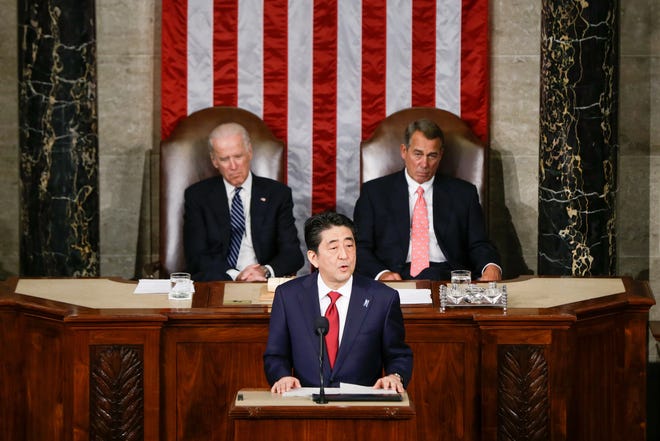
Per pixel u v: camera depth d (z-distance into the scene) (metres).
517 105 23.38
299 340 12.53
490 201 23.58
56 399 14.84
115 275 23.44
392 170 21.53
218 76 22.33
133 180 23.23
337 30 22.39
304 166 22.70
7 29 22.66
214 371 14.70
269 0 22.27
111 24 22.89
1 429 15.16
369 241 20.45
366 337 12.48
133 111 23.12
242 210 20.81
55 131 21.31
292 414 10.68
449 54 22.38
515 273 23.72
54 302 15.10
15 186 22.95
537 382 14.32
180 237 21.25
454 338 14.75
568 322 14.18
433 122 21.00
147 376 14.33
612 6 21.22
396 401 10.99
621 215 23.33
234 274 20.41
